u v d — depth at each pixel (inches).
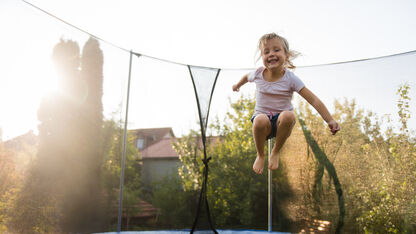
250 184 156.5
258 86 84.5
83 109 128.8
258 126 74.2
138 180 142.8
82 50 129.3
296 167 144.3
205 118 147.7
